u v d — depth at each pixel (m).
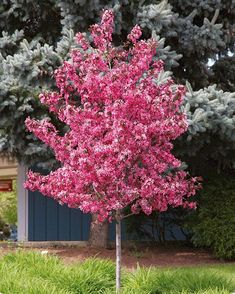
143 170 6.31
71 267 7.20
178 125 6.23
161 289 6.64
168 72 8.66
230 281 6.82
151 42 6.46
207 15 10.18
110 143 6.11
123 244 11.87
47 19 10.76
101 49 6.66
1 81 9.52
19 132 9.83
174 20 9.57
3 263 7.21
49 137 6.51
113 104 6.09
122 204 6.36
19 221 12.83
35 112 9.70
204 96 8.76
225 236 9.82
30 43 10.29
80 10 9.38
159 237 12.03
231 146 9.66
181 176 6.71
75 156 6.14
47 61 9.03
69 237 12.97
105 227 11.00
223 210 9.91
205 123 8.59
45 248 11.43
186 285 6.59
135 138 6.00
